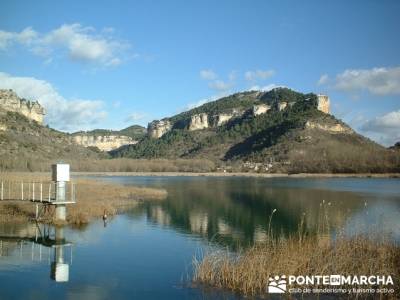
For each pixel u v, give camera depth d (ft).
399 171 600.80
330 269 67.82
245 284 66.39
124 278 74.28
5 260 85.51
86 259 87.45
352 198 236.43
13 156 502.79
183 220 147.54
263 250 79.46
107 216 146.51
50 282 71.72
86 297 64.49
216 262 73.61
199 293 65.62
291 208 186.29
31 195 160.97
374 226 112.88
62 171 125.08
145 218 149.38
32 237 107.14
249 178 573.33
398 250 76.07
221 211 175.01
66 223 125.90
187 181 462.60
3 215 130.41
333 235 108.47
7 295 65.21
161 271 78.79
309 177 586.45
